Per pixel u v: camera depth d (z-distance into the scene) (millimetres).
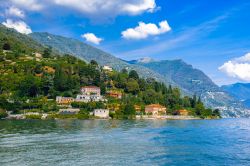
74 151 86000
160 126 183375
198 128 174000
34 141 102750
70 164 70562
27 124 176250
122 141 107688
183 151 90250
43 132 130375
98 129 150750
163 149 92875
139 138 117000
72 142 102438
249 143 108250
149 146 98000
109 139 112000
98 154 82562
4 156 77438
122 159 77062
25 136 115188
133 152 86750
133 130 149625
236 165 73625
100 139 111312
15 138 109000
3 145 93688
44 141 103188
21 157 76562
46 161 72938
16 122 195375
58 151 85500
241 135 134750
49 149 88312
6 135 117500
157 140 112562
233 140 116500
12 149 87125
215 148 96500
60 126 165125
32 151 84688
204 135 132625
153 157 80625
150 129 158125
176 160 77812
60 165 69438
